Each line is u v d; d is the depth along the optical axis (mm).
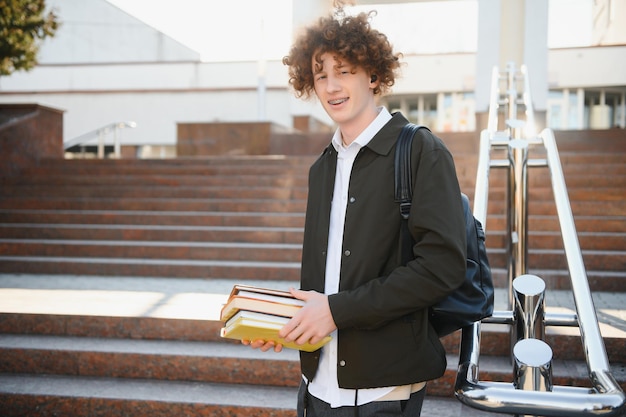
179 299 4742
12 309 4293
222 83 22234
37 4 9789
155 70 22250
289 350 3748
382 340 1644
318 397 1747
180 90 20578
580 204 6434
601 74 20859
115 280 5855
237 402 3275
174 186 8664
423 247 1557
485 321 2049
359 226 1675
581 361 3490
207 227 7172
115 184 8820
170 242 6863
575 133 9656
